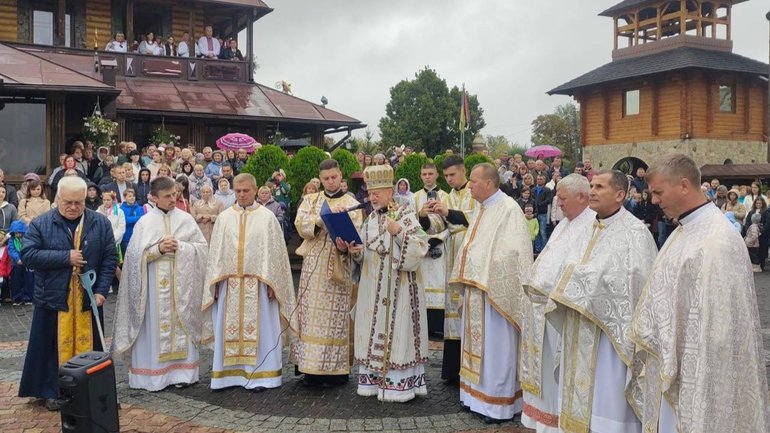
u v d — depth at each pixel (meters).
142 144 22.27
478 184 5.65
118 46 22.88
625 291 4.23
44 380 5.67
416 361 5.95
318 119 23.16
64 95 16.80
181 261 6.38
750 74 29.75
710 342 3.26
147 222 6.37
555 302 4.48
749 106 31.12
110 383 4.57
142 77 22.89
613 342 4.22
